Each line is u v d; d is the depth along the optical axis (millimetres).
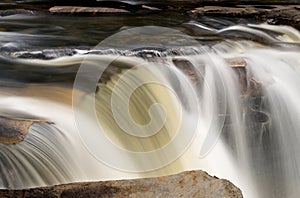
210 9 11828
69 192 3836
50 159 4211
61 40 7930
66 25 9453
